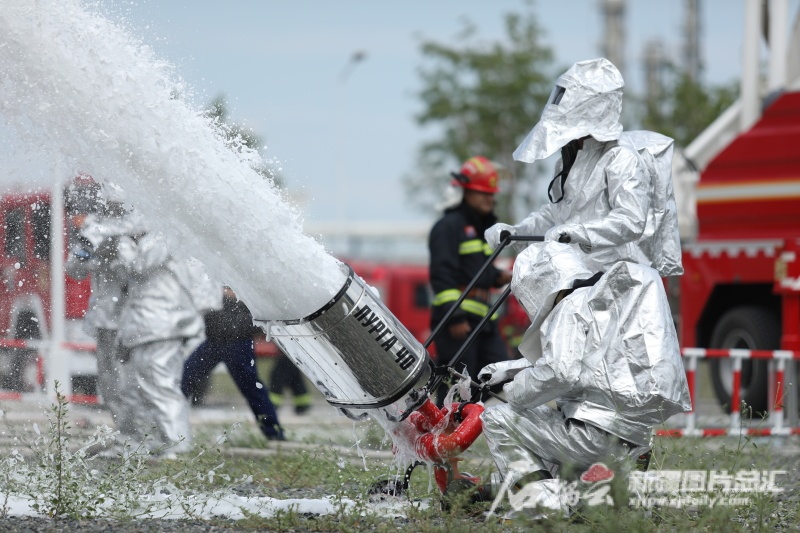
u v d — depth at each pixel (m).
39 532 12.33
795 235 28.66
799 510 14.09
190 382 19.97
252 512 13.91
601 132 13.48
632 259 13.93
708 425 25.19
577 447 12.97
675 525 13.00
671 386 12.79
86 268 19.47
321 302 12.72
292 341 13.15
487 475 14.73
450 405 14.08
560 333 12.85
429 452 13.58
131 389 19.45
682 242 30.86
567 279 12.98
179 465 15.84
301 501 14.60
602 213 13.68
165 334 19.38
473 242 21.94
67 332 26.14
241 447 20.34
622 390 12.73
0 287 25.73
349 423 26.28
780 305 29.23
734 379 25.33
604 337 12.89
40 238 24.73
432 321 21.86
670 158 14.38
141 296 19.42
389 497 14.68
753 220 29.48
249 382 20.62
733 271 29.69
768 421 26.95
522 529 12.42
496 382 14.16
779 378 25.70
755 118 30.94
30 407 25.00
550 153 13.30
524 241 14.53
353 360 12.95
